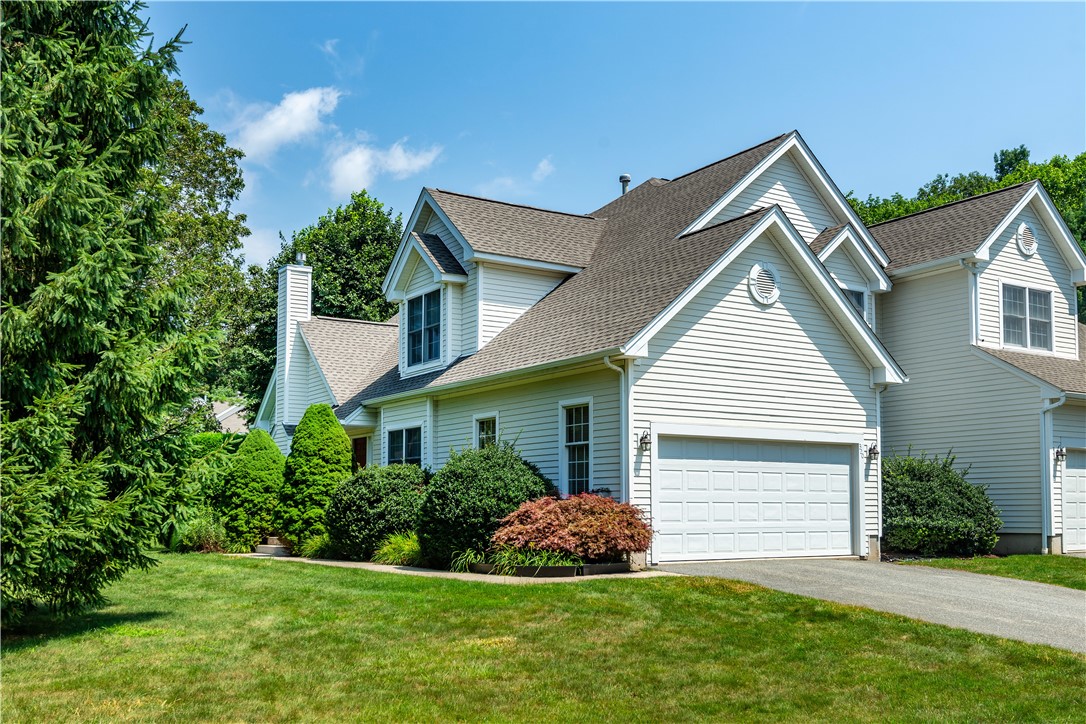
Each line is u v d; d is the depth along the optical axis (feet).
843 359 59.00
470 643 32.55
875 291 75.51
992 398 69.77
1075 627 37.11
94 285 33.50
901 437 76.07
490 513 49.73
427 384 66.23
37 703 25.30
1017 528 67.62
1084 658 31.73
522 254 67.00
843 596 41.88
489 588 41.83
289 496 67.05
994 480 69.26
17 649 31.71
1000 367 69.26
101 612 38.60
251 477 70.95
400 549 55.36
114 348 34.04
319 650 31.55
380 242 149.48
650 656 31.30
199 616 37.47
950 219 78.69
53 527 30.96
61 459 31.24
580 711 25.81
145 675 28.27
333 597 40.98
